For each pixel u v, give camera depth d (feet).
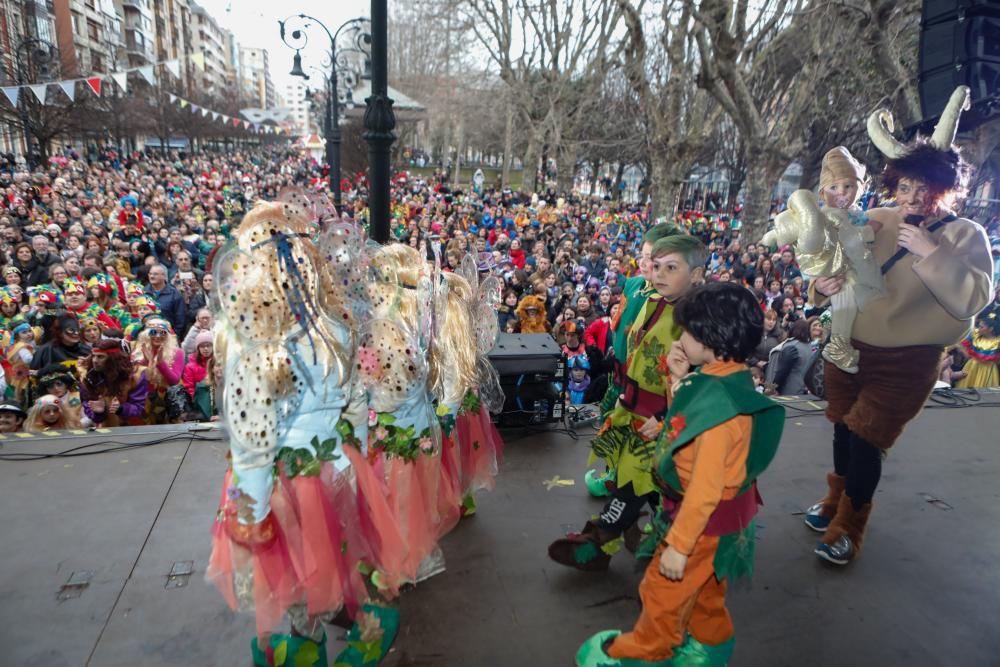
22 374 16.40
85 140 111.86
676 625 6.38
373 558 7.20
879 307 8.80
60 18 125.80
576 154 101.60
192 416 15.70
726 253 42.57
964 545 10.09
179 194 69.87
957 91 8.57
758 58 42.60
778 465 12.53
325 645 7.38
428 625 7.99
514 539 9.87
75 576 8.54
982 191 31.94
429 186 110.83
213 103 166.71
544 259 32.40
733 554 6.44
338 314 6.77
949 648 7.90
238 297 5.85
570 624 8.11
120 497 10.52
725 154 84.33
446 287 8.87
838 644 7.89
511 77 88.28
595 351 18.99
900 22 38.24
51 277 22.24
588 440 13.28
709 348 6.16
